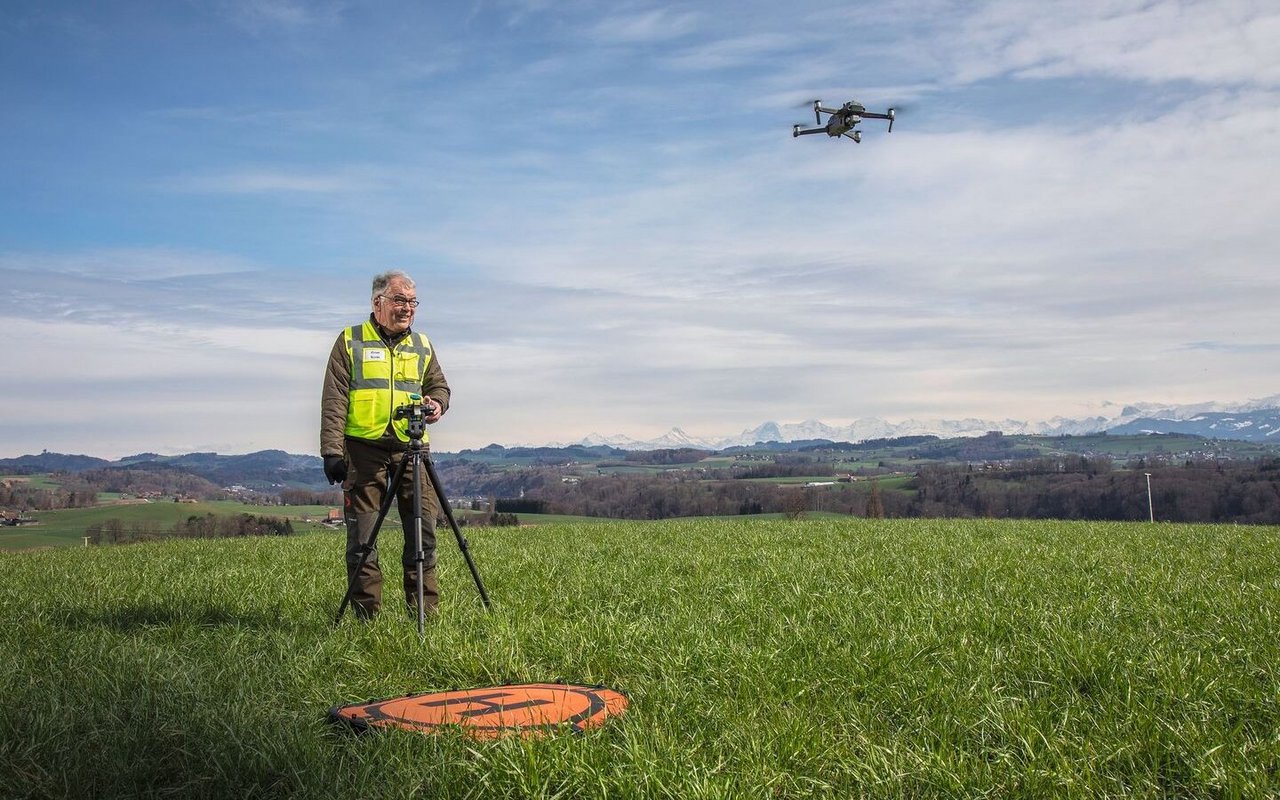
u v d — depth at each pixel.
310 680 5.68
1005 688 5.53
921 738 4.59
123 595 9.38
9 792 3.75
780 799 3.98
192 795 3.87
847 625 7.28
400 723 4.52
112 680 5.27
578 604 8.82
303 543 17.27
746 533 18.53
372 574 7.76
